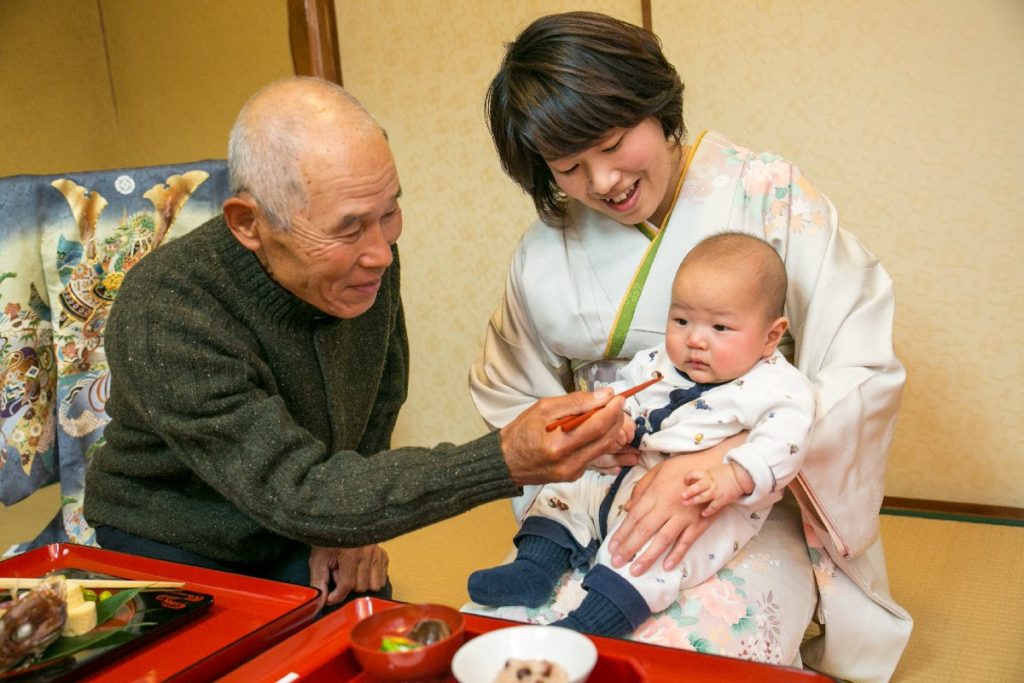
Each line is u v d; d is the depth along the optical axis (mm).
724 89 2916
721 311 1551
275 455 1449
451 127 3432
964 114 2607
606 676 1025
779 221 1727
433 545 2859
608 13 3078
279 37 3857
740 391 1571
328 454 1846
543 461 1318
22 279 2211
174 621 1248
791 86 2814
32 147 4105
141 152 4426
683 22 2934
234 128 1439
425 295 3625
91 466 1870
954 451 2818
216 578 1402
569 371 2029
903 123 2689
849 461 1604
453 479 1358
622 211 1674
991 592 2279
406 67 3477
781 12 2783
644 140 1586
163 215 2340
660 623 1457
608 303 1818
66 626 1183
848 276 1697
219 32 4012
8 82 3998
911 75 2648
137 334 1541
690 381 1653
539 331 1935
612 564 1465
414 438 3779
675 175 1792
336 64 3613
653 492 1505
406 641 1012
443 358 3650
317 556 1883
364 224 1431
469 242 3492
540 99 1533
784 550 1644
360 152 1389
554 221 1860
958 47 2576
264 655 1086
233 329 1625
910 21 2619
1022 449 2730
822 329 1679
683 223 1763
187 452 1524
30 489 2273
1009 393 2713
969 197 2648
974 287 2695
